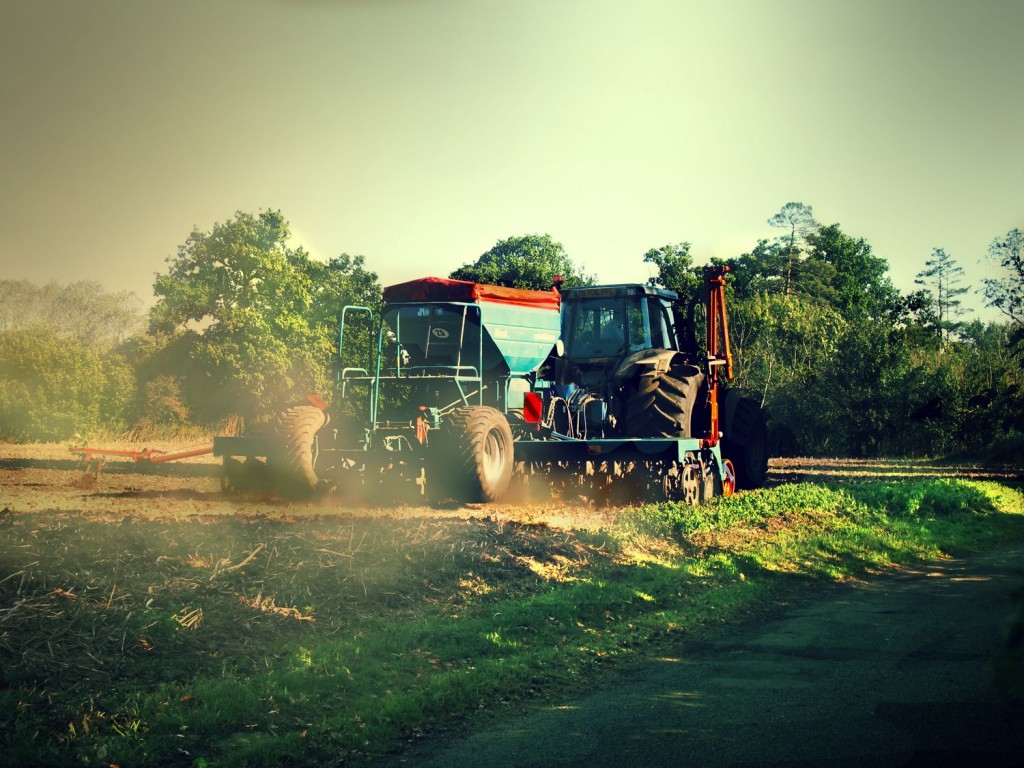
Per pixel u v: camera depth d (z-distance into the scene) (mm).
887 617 8609
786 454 31422
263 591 7543
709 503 14648
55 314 66938
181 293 39000
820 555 11766
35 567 7105
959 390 22500
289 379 38250
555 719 5684
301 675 5934
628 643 7547
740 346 32906
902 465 27328
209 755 4824
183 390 37312
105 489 14375
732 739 5277
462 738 5352
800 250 75000
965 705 5859
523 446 14656
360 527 10242
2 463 19250
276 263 39250
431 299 14781
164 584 7242
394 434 13844
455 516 11969
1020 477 23531
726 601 9141
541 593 8812
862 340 31922
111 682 5535
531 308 15523
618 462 14977
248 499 13141
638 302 16281
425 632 7191
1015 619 4492
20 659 5555
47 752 4523
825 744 5172
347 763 4930
